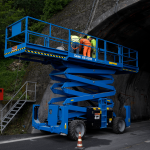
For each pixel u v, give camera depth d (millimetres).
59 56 7797
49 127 7812
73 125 7461
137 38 13094
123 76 14062
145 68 16281
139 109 16719
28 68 13758
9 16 16828
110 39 12609
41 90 11305
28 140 7688
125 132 9812
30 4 19875
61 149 6289
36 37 16594
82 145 6844
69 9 14781
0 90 10352
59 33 13500
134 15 10695
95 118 8305
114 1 11477
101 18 11188
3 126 9414
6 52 7691
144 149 6445
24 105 11148
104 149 6328
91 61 8711
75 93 8422
